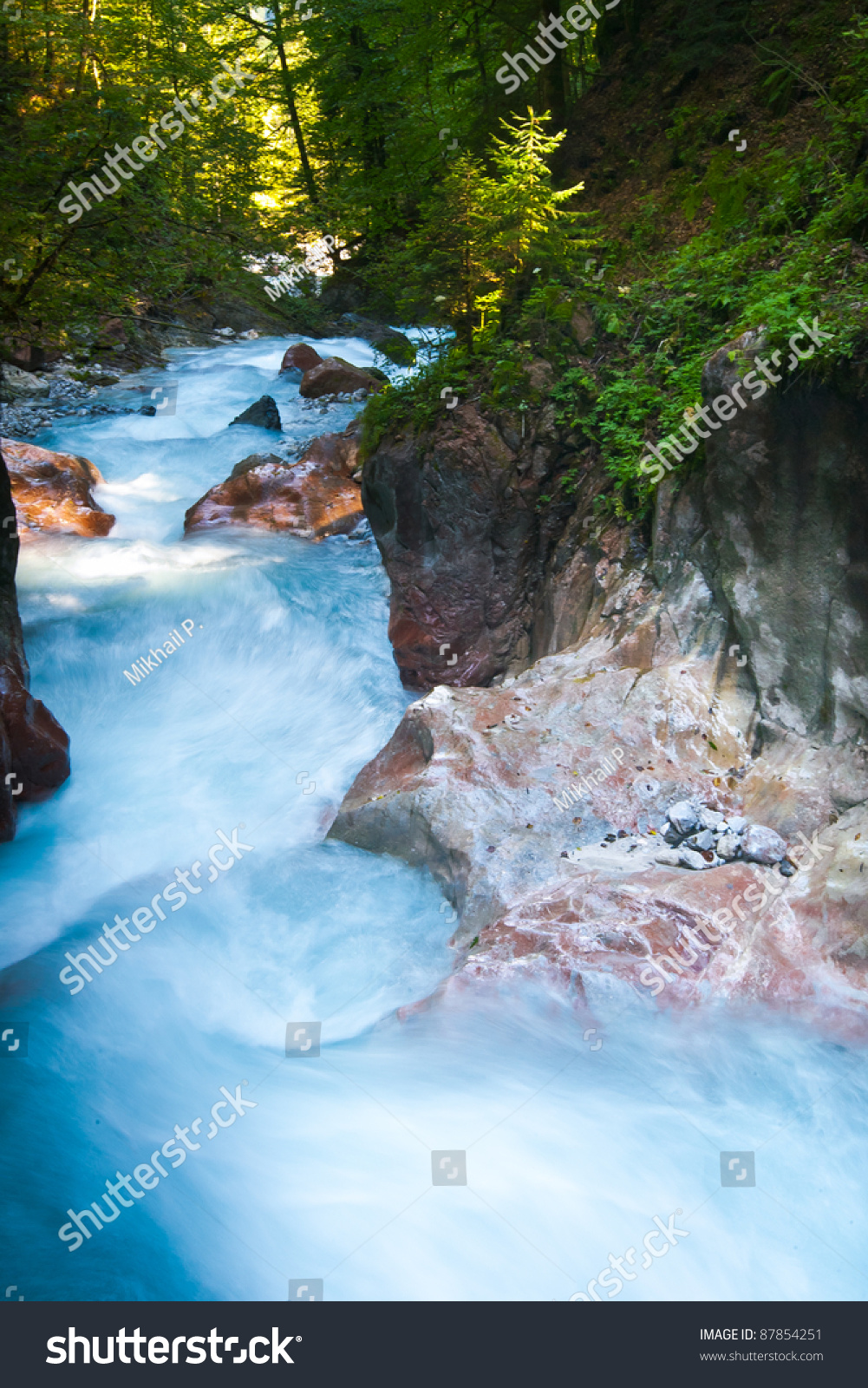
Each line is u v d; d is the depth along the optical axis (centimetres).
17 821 816
